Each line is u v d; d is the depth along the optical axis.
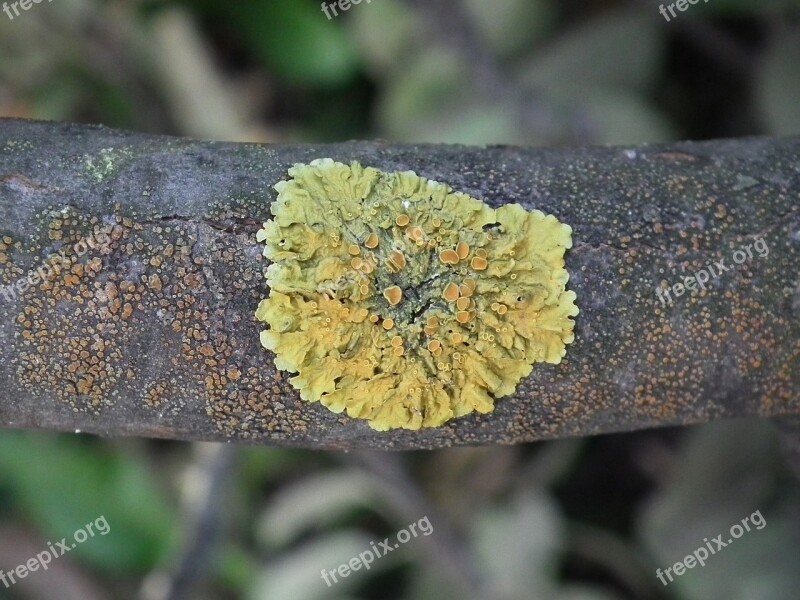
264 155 0.14
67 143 0.14
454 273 0.13
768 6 0.24
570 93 0.27
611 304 0.13
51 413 0.14
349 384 0.13
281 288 0.13
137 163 0.14
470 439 0.14
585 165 0.14
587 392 0.14
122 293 0.13
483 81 0.26
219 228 0.13
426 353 0.13
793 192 0.14
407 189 0.13
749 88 0.27
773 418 0.15
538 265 0.13
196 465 0.27
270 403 0.14
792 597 0.23
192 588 0.25
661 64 0.27
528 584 0.25
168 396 0.14
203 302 0.13
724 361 0.14
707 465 0.25
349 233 0.13
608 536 0.27
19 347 0.13
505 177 0.14
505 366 0.13
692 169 0.14
